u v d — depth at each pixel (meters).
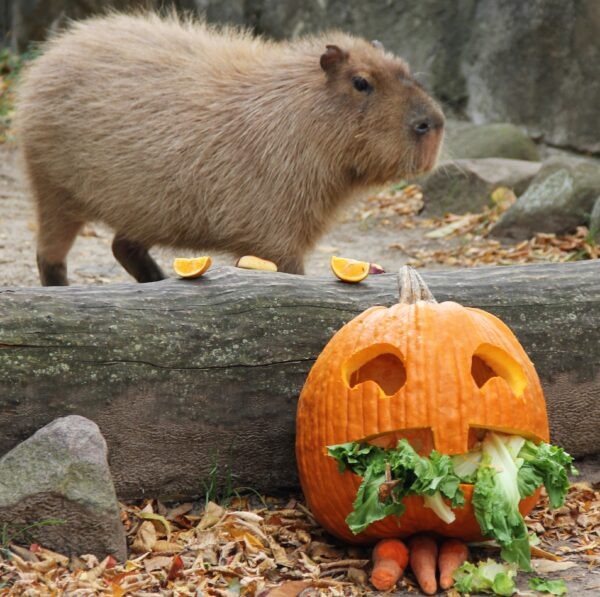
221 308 3.84
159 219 5.73
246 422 3.90
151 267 6.61
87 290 3.77
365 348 3.48
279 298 3.92
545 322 4.18
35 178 6.18
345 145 5.67
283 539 3.72
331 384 3.51
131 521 3.75
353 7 13.23
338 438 3.44
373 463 3.31
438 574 3.40
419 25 12.91
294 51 5.93
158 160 5.61
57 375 3.62
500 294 4.17
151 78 5.77
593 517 3.89
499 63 12.23
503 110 12.27
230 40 6.21
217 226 5.67
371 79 5.66
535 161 11.57
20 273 7.71
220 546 3.57
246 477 4.00
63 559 3.36
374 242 9.77
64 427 3.46
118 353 3.69
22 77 6.50
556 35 11.64
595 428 4.34
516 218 9.28
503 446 3.34
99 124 5.74
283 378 3.91
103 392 3.68
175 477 3.88
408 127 5.70
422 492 3.18
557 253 8.73
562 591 3.22
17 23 14.79
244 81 5.75
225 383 3.84
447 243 9.56
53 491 3.35
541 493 4.10
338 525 3.57
